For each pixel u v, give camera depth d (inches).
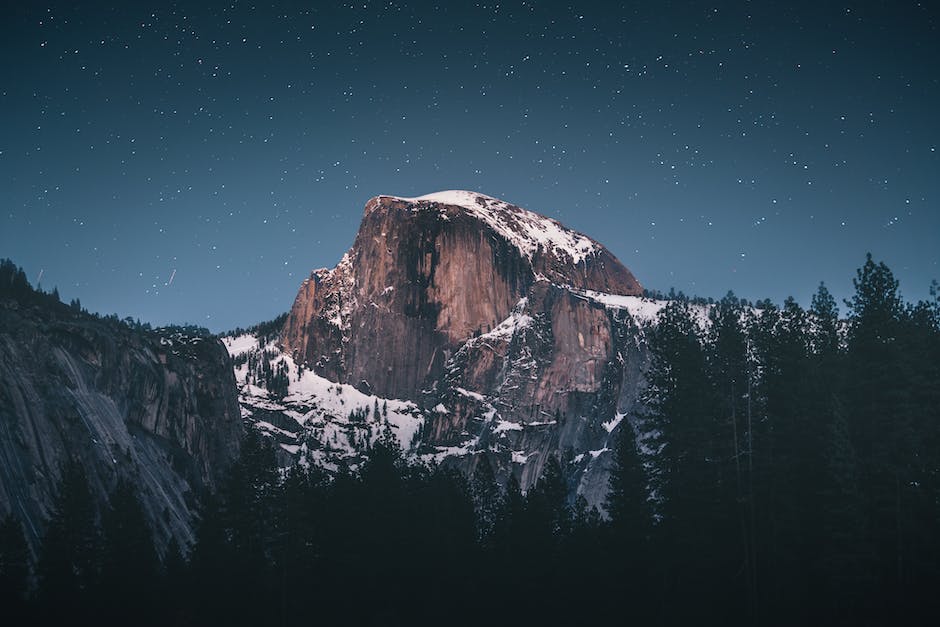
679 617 3223.4
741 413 3351.4
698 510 3255.4
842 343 3516.2
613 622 3373.5
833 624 2972.4
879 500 3048.7
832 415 3061.0
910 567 3011.8
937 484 3034.0
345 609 3641.7
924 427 3129.9
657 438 3513.8
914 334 3270.2
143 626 3614.7
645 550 3489.2
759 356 3437.5
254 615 3641.7
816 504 3110.2
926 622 2913.4
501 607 3617.1
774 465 3159.5
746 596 3152.1
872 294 3302.2
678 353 3491.6
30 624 3570.4
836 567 2896.2
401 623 3631.9
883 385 3139.8
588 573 3538.4
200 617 3612.2
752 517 3134.8
